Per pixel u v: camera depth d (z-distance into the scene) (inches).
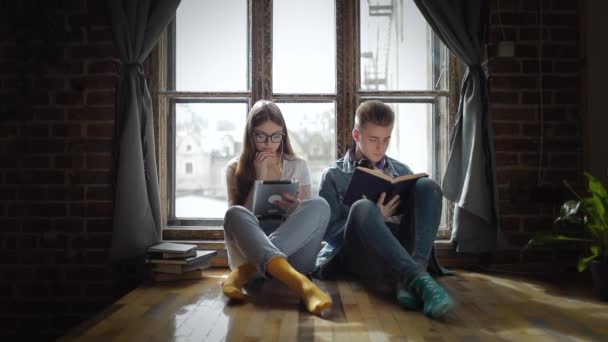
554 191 93.4
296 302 68.5
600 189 71.8
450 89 99.9
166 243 90.5
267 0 100.2
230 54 101.6
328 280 81.6
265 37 100.1
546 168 94.3
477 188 89.4
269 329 56.6
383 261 64.9
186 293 74.5
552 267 94.1
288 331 55.7
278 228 73.2
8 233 92.8
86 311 92.8
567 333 54.7
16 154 92.9
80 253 92.9
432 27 93.8
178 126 101.2
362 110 78.9
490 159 90.4
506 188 94.1
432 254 87.7
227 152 101.4
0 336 92.9
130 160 88.0
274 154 81.4
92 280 92.7
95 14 93.3
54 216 92.9
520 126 94.3
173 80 101.2
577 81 95.0
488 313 63.0
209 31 101.4
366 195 72.1
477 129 90.4
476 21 92.5
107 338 53.9
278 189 72.8
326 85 101.5
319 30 101.7
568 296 72.4
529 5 94.8
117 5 89.4
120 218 87.4
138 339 53.5
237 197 81.6
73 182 92.9
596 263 70.9
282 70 101.3
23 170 92.9
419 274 62.2
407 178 71.0
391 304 67.1
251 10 100.0
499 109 94.2
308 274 81.8
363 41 101.1
